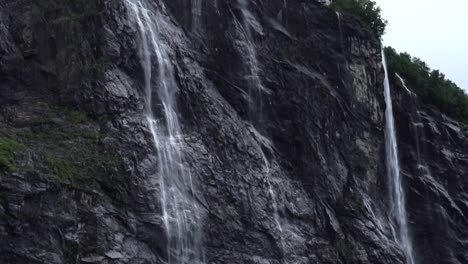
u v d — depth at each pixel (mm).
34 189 36188
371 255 51406
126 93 42625
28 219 35750
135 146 41562
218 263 43031
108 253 37781
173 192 42500
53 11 43719
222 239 43750
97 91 41750
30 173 36531
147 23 46062
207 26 50938
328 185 51844
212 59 50375
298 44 55250
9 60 42094
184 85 46750
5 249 34781
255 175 47094
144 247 39719
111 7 43969
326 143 53250
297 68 53812
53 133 39906
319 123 53125
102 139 40500
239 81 50938
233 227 44469
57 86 42000
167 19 48812
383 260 51938
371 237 51969
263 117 51281
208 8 51219
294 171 50906
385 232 53938
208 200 44219
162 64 45875
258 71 52125
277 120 51719
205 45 50406
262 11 54938
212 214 43938
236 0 53594
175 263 40969
